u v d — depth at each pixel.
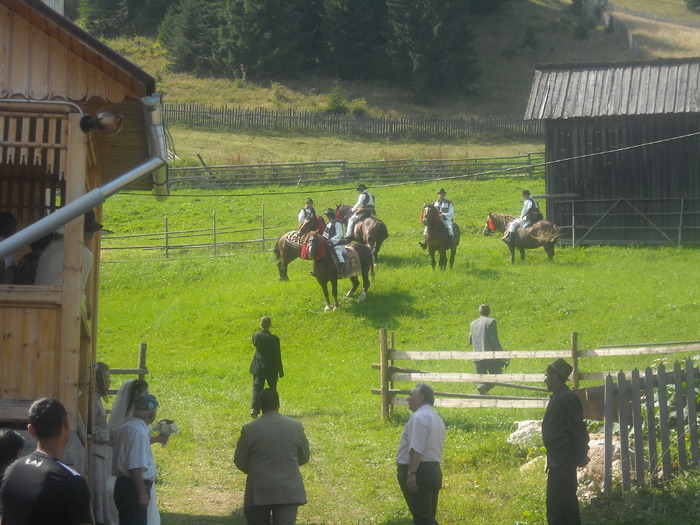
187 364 22.86
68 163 8.76
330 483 12.85
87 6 90.44
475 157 52.69
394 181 46.25
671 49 85.19
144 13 91.12
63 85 8.97
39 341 8.62
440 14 75.25
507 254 29.58
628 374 14.72
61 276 8.70
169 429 9.67
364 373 20.70
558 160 30.62
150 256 33.84
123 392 9.15
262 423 8.95
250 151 55.88
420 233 33.81
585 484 10.87
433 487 9.02
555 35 88.56
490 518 10.52
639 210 30.31
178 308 27.84
